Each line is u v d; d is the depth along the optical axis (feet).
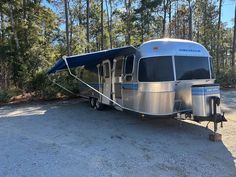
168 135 28.60
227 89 75.36
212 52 114.32
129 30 106.22
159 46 29.96
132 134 29.19
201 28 122.11
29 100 58.49
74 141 27.02
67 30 70.54
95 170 19.83
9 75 73.15
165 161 21.33
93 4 108.06
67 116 39.93
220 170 19.57
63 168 20.27
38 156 22.89
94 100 45.96
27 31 70.95
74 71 58.75
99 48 120.16
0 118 39.83
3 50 67.15
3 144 26.55
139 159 21.81
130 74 32.91
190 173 19.11
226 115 38.17
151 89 29.27
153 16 103.09
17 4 70.38
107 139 27.48
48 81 59.31
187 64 30.27
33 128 32.94
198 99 26.71
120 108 36.58
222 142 25.91
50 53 73.67
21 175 19.20
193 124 33.04
